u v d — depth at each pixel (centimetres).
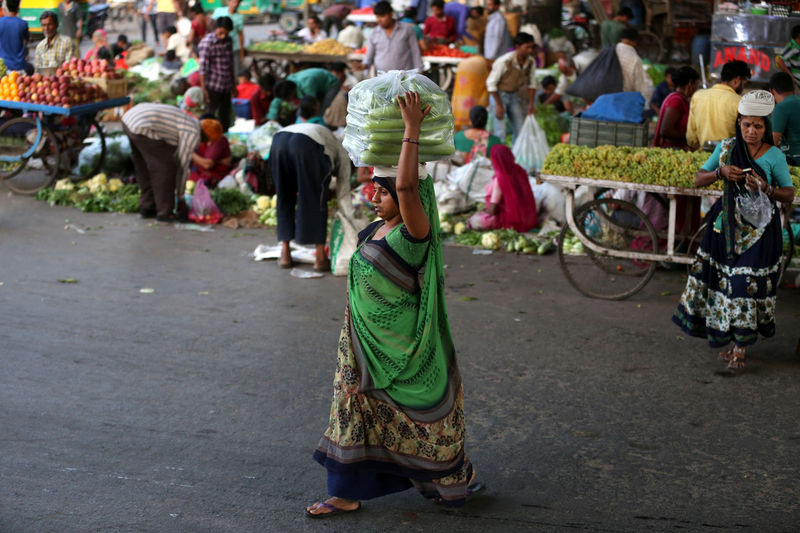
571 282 712
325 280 741
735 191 528
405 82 339
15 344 576
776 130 675
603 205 742
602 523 378
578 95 1023
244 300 682
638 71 1005
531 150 1037
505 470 424
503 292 712
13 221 904
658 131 773
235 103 1325
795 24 913
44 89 978
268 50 1509
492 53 1317
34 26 1756
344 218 754
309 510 379
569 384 529
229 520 375
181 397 502
